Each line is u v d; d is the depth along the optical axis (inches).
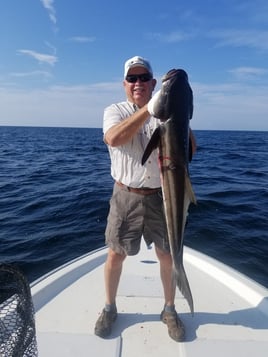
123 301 127.7
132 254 112.7
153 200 108.4
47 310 122.5
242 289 134.9
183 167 86.3
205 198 402.9
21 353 69.0
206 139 2514.8
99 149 1439.5
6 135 2923.2
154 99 84.7
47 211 360.5
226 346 106.2
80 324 115.6
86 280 142.6
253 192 449.1
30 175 631.8
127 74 104.5
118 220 110.6
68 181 557.0
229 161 898.7
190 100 86.4
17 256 248.4
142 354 103.4
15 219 334.6
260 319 119.0
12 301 72.3
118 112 105.0
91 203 385.1
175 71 85.0
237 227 303.3
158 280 141.6
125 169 107.6
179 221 89.6
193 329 114.1
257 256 247.6
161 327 114.4
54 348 104.6
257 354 103.3
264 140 2578.7
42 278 138.4
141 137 104.3
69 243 270.8
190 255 162.7
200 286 139.7
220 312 123.0
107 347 105.5
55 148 1464.1
